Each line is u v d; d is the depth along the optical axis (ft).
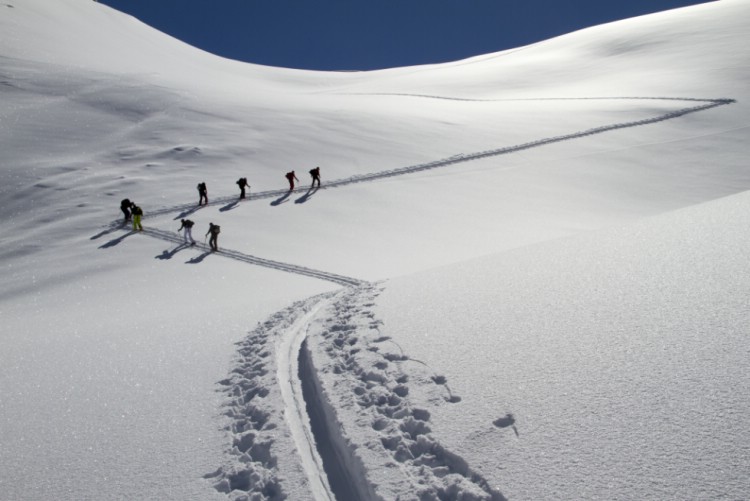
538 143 118.52
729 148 113.50
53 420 21.58
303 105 143.95
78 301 55.06
